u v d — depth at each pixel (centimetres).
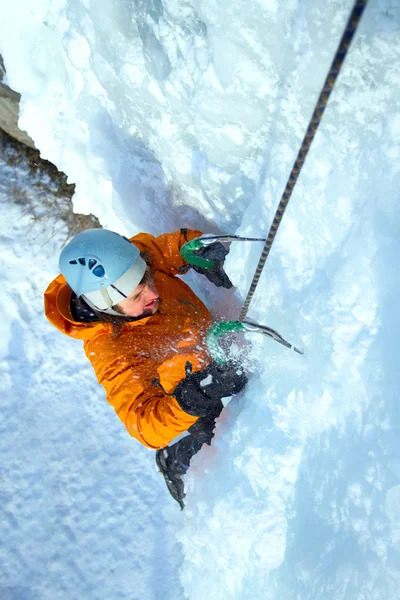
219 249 215
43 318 357
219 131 191
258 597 209
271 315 195
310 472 186
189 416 193
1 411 341
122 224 280
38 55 245
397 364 158
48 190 365
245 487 206
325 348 173
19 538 315
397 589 150
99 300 183
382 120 150
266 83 168
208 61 176
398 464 153
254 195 203
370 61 142
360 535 162
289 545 194
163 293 211
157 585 300
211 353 198
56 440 334
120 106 228
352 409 172
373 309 163
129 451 327
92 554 310
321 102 86
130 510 315
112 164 253
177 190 239
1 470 328
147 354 198
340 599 164
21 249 366
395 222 158
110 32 199
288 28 152
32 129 272
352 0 135
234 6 156
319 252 178
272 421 200
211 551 229
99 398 340
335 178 164
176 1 172
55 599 304
